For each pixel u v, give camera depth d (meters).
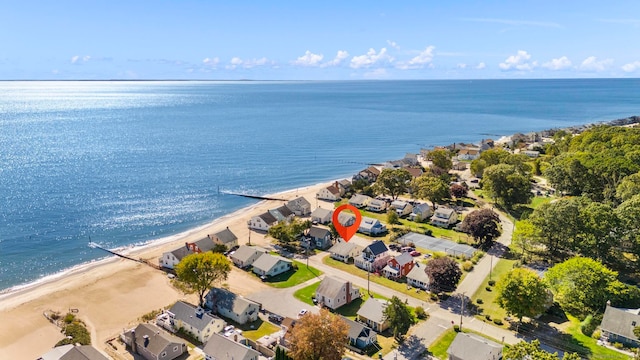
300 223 110.44
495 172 130.25
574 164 135.62
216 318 67.62
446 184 142.50
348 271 91.88
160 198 146.62
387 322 68.69
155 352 60.47
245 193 155.50
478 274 88.19
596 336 65.62
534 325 69.38
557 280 76.25
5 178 161.38
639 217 88.38
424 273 84.88
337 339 56.41
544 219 94.62
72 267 95.06
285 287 84.25
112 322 72.44
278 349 57.59
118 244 108.62
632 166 128.88
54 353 60.28
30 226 117.94
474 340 60.22
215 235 104.81
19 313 75.31
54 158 196.12
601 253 88.31
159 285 86.12
